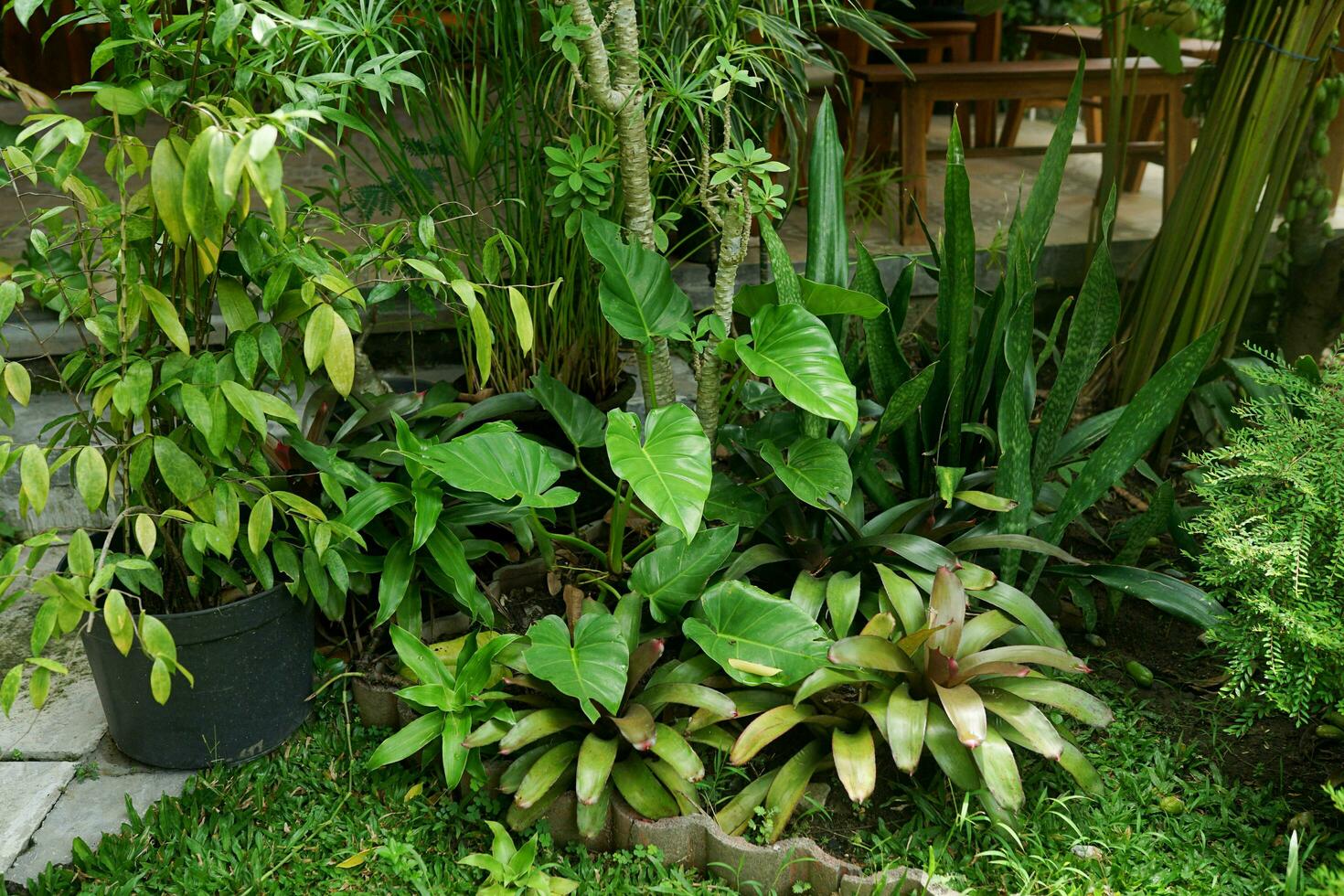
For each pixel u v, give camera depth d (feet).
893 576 7.27
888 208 13.52
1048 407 7.76
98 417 5.93
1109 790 6.79
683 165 9.24
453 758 6.34
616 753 6.62
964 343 7.73
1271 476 6.79
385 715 7.29
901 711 6.34
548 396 8.21
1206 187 9.74
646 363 7.80
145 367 5.77
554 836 6.62
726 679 7.09
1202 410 10.10
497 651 6.82
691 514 6.31
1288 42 8.98
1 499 9.27
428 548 7.15
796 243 12.67
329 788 6.87
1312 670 6.09
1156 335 10.41
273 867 6.29
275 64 6.57
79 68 17.26
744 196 7.38
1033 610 7.14
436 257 6.70
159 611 6.91
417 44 8.20
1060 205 14.35
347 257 6.75
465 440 6.84
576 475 8.81
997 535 7.54
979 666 6.48
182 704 6.68
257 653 6.75
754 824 6.50
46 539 5.54
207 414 5.68
